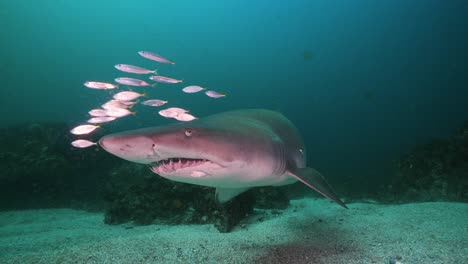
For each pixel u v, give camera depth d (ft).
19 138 41.34
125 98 26.73
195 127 9.02
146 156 8.07
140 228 20.30
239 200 18.84
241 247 13.11
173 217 21.31
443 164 27.71
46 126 43.21
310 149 151.84
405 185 30.14
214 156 9.02
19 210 33.50
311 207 24.71
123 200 23.99
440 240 12.17
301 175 12.19
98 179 39.88
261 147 10.63
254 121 13.00
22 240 18.08
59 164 38.04
